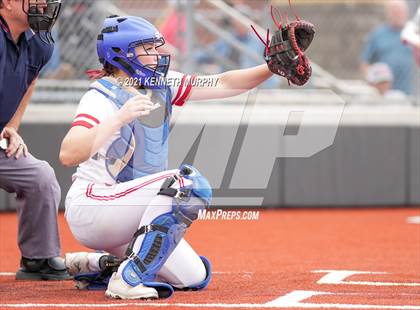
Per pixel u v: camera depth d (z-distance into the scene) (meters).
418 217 28.00
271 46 12.84
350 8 40.94
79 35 28.22
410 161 30.95
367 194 30.64
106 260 13.62
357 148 30.45
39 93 28.36
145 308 11.62
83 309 11.65
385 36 33.66
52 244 15.34
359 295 12.98
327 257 18.73
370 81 32.81
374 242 21.67
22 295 13.27
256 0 31.41
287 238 22.55
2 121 14.45
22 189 15.12
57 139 27.72
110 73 13.08
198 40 32.56
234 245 21.08
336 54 40.81
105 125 11.91
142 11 30.73
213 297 12.73
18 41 13.89
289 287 13.93
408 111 31.17
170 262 13.16
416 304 12.04
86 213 12.82
